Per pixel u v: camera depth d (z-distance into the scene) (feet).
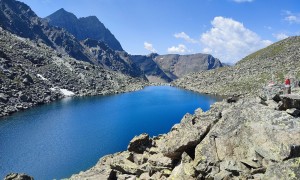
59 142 241.35
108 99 534.78
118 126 299.79
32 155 207.72
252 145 74.28
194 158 84.38
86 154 208.95
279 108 83.97
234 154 75.72
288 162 57.52
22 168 182.70
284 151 66.54
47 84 575.79
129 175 97.50
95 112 391.04
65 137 258.16
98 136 260.01
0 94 414.21
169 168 90.74
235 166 71.41
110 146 228.63
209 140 81.87
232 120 84.28
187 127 94.79
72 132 277.03
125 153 120.47
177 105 445.37
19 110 398.83
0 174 174.70
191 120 97.50
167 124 306.96
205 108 407.64
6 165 188.34
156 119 335.47
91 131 279.49
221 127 84.74
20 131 282.56
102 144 234.58
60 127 299.58
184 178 77.15
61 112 391.65
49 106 446.19
